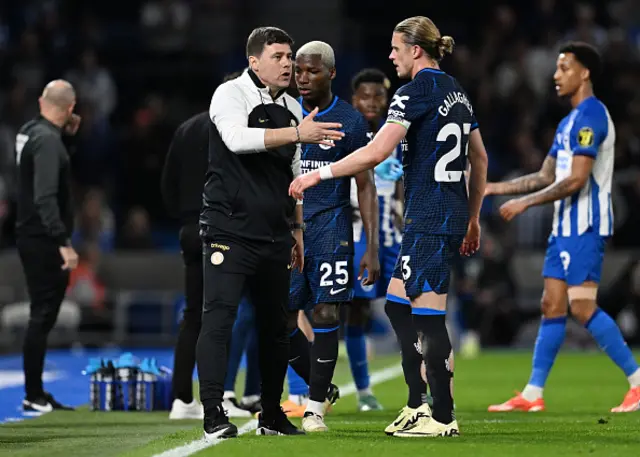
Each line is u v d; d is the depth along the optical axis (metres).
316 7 83.69
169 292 61.66
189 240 26.64
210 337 19.83
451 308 56.28
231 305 19.84
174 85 78.75
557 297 28.89
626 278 56.34
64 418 26.62
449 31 80.81
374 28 81.38
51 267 28.59
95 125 73.50
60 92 28.80
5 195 67.88
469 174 23.64
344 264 23.09
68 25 81.81
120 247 64.81
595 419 25.66
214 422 19.91
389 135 20.27
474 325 57.56
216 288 19.84
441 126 20.53
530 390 28.69
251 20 83.12
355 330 28.77
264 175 20.02
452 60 73.94
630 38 80.69
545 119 71.38
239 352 27.61
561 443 19.58
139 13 82.75
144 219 65.44
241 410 27.52
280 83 20.14
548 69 73.75
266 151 19.95
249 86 20.22
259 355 20.70
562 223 28.92
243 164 19.94
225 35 81.06
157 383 28.53
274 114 20.27
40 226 28.64
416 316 20.77
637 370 28.25
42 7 80.88
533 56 74.38
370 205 23.50
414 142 20.70
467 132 20.97
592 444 19.45
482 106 71.81
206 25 81.38
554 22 77.25
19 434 22.75
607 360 49.38
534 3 80.19
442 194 20.59
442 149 20.56
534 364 28.81
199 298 26.72
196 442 19.44
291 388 27.59
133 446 20.14
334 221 23.22
